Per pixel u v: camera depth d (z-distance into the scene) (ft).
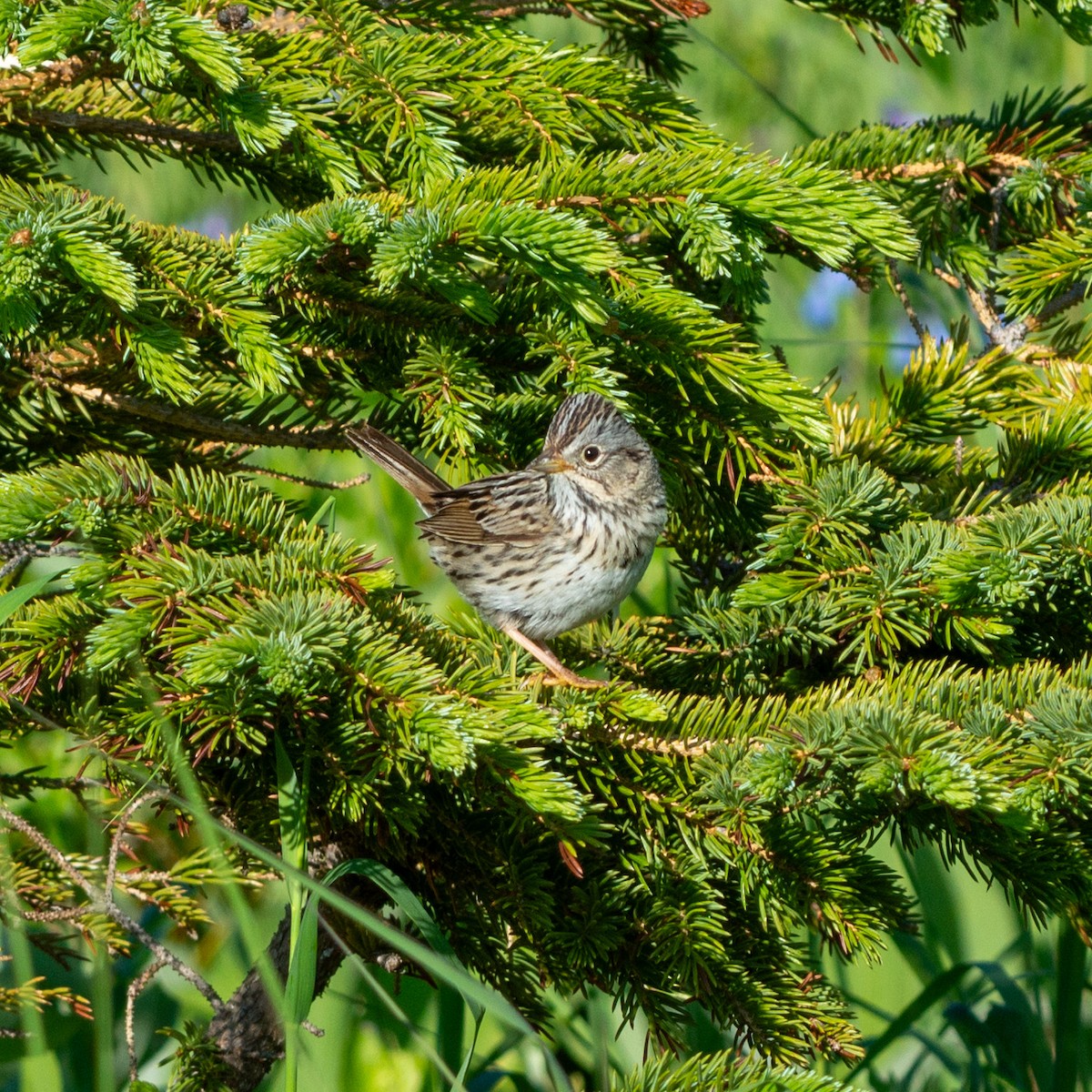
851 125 60.54
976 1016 28.86
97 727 21.85
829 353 48.11
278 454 42.73
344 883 23.93
